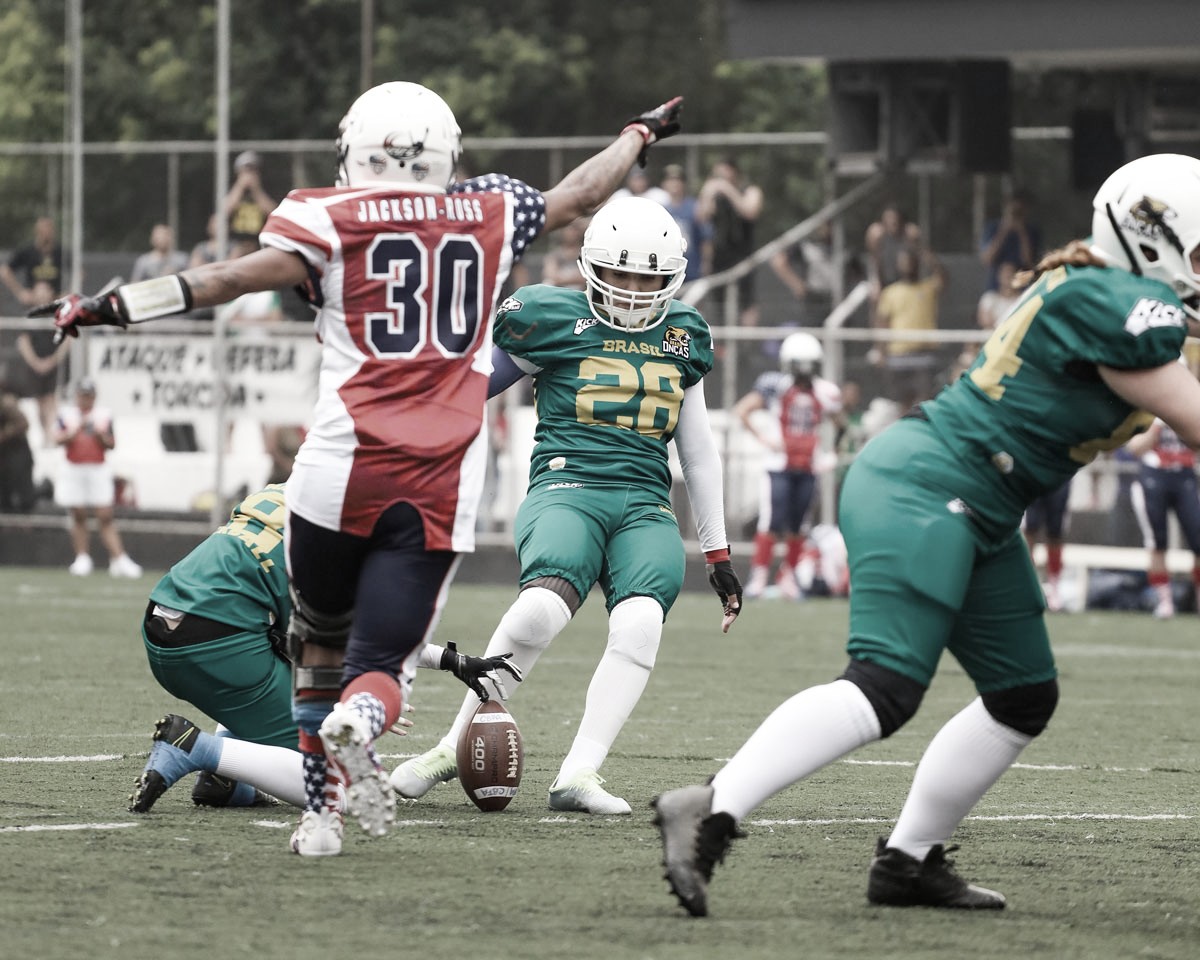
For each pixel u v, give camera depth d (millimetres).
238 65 124250
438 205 17234
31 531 77938
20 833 19406
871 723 15883
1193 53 65688
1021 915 16594
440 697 35219
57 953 14242
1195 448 15602
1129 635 55281
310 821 18484
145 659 40812
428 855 18703
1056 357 15852
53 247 80938
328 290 16922
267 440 74062
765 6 68875
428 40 123688
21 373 77938
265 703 21250
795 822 21734
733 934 15430
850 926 15906
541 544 22469
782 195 86875
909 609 15992
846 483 16609
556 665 42281
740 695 37438
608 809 21797
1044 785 25719
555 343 23047
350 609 17734
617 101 129125
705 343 23469
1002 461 16047
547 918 15820
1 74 127812
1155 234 15805
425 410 17047
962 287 73688
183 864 17828
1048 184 75125
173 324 75062
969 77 69812
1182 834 21406
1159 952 15164
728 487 71750
